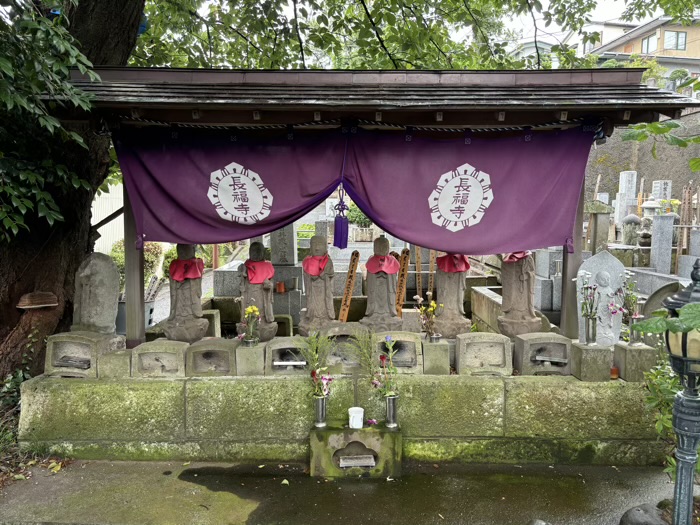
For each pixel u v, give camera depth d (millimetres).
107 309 4867
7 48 3611
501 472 4195
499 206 4777
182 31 8898
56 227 5301
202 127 4723
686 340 2615
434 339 4699
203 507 3627
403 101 4281
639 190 20484
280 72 4711
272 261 8859
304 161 4758
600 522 3447
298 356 4742
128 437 4371
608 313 4676
